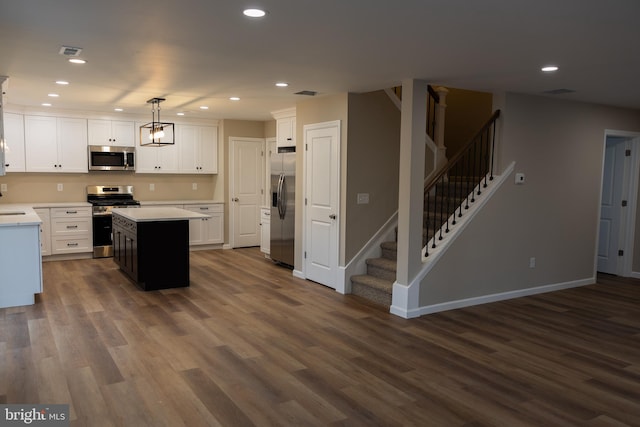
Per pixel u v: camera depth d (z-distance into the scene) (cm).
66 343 374
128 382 308
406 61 373
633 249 654
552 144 549
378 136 549
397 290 464
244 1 244
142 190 810
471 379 324
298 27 288
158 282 545
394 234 570
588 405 291
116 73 433
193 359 348
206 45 333
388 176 561
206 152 834
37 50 352
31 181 723
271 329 418
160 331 406
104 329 408
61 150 714
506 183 515
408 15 262
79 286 554
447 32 294
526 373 336
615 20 266
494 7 247
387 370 335
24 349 360
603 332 426
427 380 321
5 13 267
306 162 596
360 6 250
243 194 852
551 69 394
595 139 588
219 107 666
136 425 257
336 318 452
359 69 404
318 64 388
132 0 244
